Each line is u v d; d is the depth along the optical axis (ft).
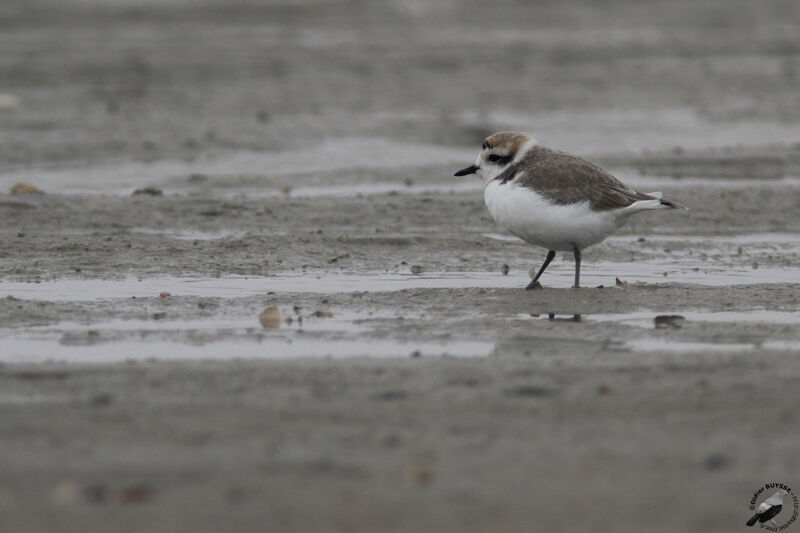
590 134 86.69
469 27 153.17
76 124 85.30
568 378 28.99
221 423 25.13
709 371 29.60
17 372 29.99
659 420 25.23
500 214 42.04
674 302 40.73
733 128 89.61
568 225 40.96
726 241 55.26
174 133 83.25
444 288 43.50
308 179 71.31
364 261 49.62
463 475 21.79
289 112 93.25
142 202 60.95
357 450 23.27
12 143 78.69
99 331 36.68
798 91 107.14
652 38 144.46
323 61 120.06
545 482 21.43
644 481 21.47
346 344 34.83
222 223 57.47
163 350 34.09
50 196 61.26
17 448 23.39
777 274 47.80
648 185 68.13
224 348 34.32
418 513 20.03
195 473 21.90
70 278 45.19
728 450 23.21
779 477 21.63
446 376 29.32
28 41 127.44
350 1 170.81
